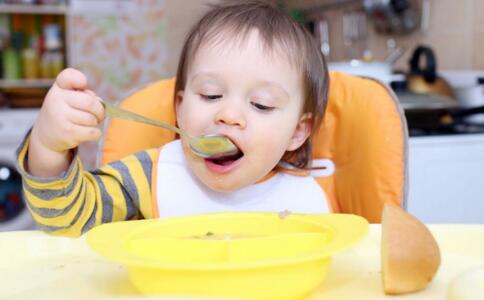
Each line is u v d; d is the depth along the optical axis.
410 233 0.51
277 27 0.87
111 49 3.71
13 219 2.97
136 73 3.78
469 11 2.07
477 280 0.46
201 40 0.85
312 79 0.92
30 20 3.52
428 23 2.31
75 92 0.64
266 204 0.93
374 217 0.95
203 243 0.51
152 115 1.06
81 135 0.64
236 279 0.44
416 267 0.50
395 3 2.36
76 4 3.59
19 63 3.33
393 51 2.47
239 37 0.83
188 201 0.89
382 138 0.96
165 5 3.74
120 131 1.04
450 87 1.88
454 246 0.68
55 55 3.42
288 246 0.52
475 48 2.04
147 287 0.45
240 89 0.81
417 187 1.59
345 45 2.84
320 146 1.03
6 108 3.17
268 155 0.84
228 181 0.83
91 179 0.81
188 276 0.44
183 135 0.79
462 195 1.63
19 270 0.60
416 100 1.72
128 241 0.50
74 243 0.70
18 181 2.99
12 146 2.96
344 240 0.48
